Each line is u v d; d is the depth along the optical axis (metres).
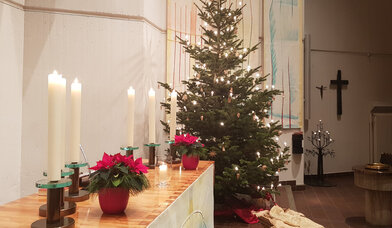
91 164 4.04
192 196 1.94
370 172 3.98
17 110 3.77
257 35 5.81
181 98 4.20
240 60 4.22
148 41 4.48
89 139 4.05
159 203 1.50
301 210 4.78
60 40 3.96
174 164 2.72
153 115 2.37
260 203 4.33
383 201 4.04
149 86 4.54
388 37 8.16
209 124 4.03
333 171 7.67
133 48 4.23
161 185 1.86
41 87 3.90
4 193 3.57
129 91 2.04
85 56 4.05
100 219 1.27
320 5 7.70
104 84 4.12
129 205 1.47
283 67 5.99
